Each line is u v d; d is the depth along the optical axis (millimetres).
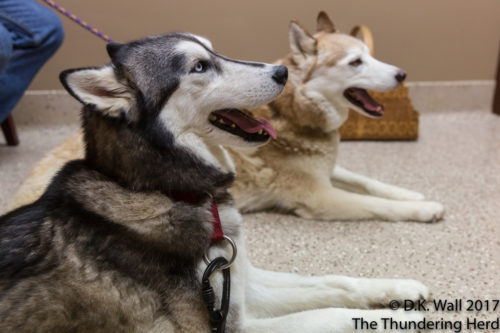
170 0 3756
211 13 3824
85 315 1242
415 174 3008
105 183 1372
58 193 1385
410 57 4078
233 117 1599
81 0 3691
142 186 1367
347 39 2523
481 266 1962
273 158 2512
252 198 2592
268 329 1411
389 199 2590
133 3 3738
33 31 3107
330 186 2539
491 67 4125
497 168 3021
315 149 2520
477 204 2539
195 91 1455
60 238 1298
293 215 2580
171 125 1416
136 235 1316
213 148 1591
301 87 2477
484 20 3957
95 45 3838
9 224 1350
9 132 3531
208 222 1396
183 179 1408
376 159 3289
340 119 2555
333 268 2023
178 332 1339
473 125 3908
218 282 1380
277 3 3824
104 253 1292
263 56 3980
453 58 4090
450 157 3254
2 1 3012
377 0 3869
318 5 3859
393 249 2141
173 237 1338
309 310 1554
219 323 1337
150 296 1307
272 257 2143
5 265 1243
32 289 1215
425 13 3930
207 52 1511
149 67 1408
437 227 2314
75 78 1271
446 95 4172
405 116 3553
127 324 1294
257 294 1656
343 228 2381
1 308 1182
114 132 1365
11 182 2961
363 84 2436
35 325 1190
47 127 3980
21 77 3186
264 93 1535
